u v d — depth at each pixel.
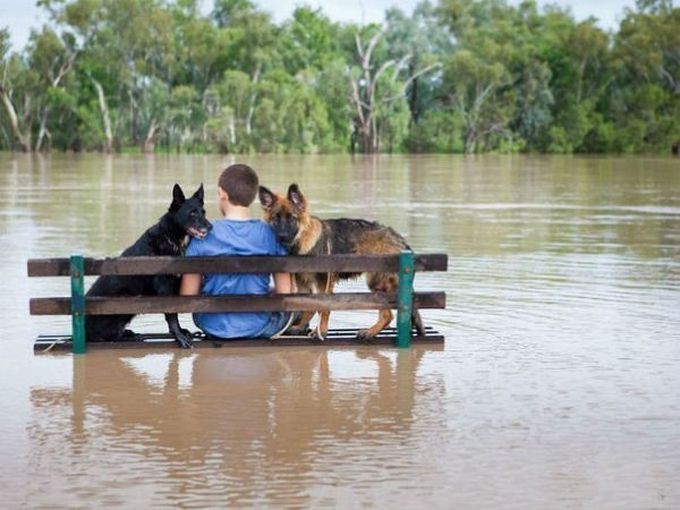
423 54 97.50
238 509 4.70
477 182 35.16
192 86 93.81
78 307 7.62
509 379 6.98
